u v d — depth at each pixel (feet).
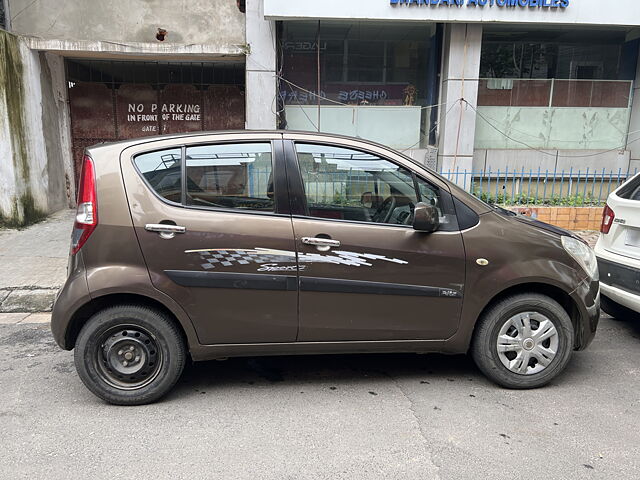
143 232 10.62
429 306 11.41
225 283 10.80
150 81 32.30
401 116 30.63
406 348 11.68
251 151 11.20
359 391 11.83
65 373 12.81
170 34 27.91
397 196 11.55
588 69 33.04
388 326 11.41
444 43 29.09
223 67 32.55
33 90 27.99
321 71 30.86
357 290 11.11
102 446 9.55
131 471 8.82
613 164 31.86
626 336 15.44
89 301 10.66
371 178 11.46
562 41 32.42
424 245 11.23
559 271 11.59
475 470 8.87
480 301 11.46
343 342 11.44
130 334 10.92
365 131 30.63
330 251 10.96
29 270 20.44
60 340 10.84
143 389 11.02
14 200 26.53
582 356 13.93
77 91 31.81
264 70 27.89
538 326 11.78
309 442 9.72
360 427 10.25
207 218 10.79
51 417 10.61
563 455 9.32
